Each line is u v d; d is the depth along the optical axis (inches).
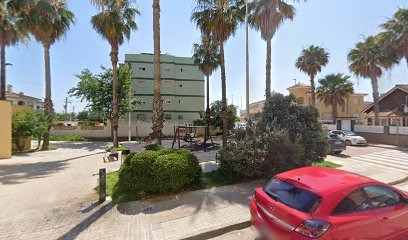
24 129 685.3
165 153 273.7
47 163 488.1
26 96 1775.3
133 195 244.5
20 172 393.1
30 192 271.9
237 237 174.9
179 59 1475.1
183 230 176.2
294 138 318.0
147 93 1418.6
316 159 331.0
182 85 1472.7
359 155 590.6
